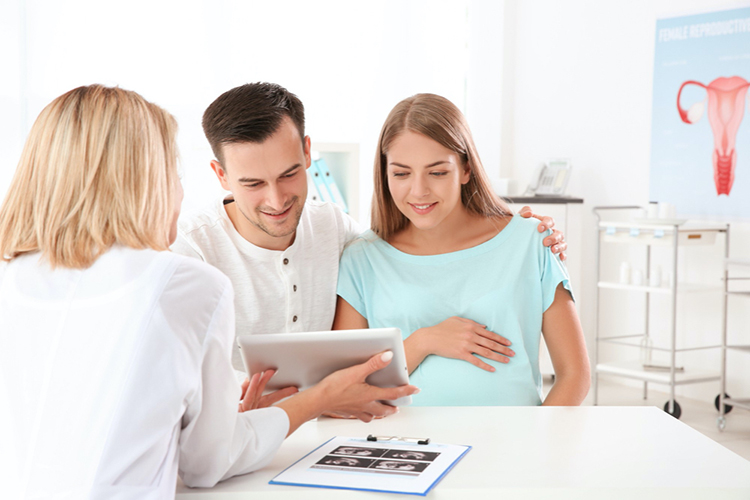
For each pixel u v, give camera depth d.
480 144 5.31
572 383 1.70
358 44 5.04
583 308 4.65
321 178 2.89
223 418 1.04
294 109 1.54
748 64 3.65
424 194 1.65
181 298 0.99
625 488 1.06
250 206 1.54
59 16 4.17
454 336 1.69
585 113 4.60
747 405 3.41
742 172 3.71
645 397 4.10
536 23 4.93
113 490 0.93
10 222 1.07
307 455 1.22
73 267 1.01
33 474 0.95
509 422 1.40
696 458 1.19
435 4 5.27
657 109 4.14
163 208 1.07
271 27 4.76
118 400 0.94
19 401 0.99
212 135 1.51
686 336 4.02
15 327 1.01
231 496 1.07
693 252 3.97
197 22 4.53
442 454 1.19
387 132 1.71
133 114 1.04
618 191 4.41
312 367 1.36
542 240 1.78
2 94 4.01
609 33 4.41
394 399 1.33
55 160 1.02
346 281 1.81
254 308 1.67
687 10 3.94
